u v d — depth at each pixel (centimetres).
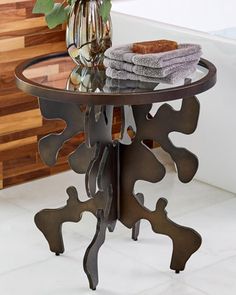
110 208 266
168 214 310
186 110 255
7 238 292
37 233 296
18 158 336
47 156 275
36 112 336
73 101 240
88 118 250
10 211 314
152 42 263
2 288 260
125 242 288
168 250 282
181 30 316
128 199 267
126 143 269
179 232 263
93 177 259
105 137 258
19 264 274
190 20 376
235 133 317
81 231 296
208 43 308
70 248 284
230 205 319
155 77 252
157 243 287
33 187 336
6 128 330
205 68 266
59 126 345
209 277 265
